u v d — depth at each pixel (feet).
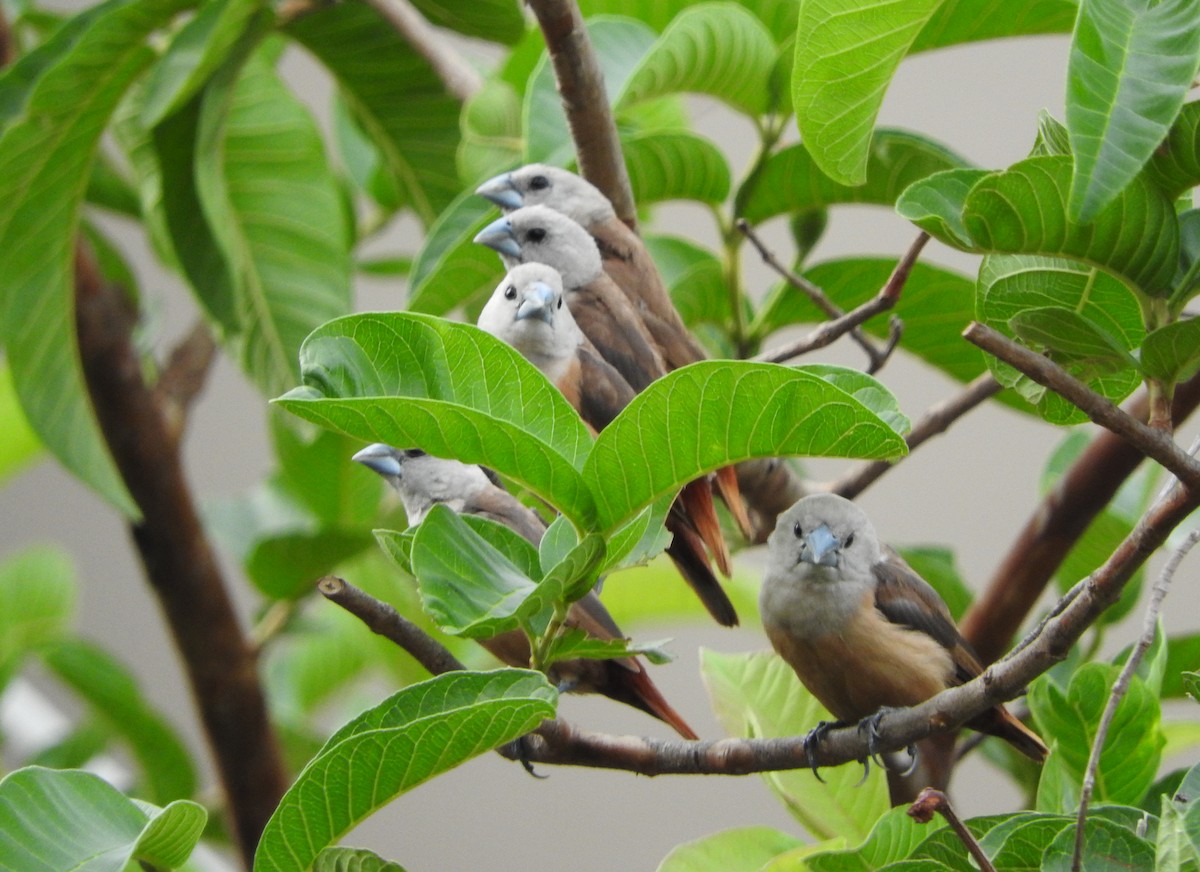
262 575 34.19
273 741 34.76
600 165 25.81
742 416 15.29
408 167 35.37
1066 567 29.04
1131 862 16.46
